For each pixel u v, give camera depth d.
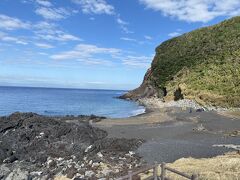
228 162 20.00
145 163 24.17
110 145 29.53
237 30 102.50
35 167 24.33
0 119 38.72
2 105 93.69
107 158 25.11
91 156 25.67
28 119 38.16
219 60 89.81
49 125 37.09
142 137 36.16
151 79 108.62
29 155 27.58
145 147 29.89
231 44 95.81
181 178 17.45
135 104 97.69
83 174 20.95
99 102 110.88
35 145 30.25
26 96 151.12
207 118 52.00
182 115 56.81
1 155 27.06
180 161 21.77
